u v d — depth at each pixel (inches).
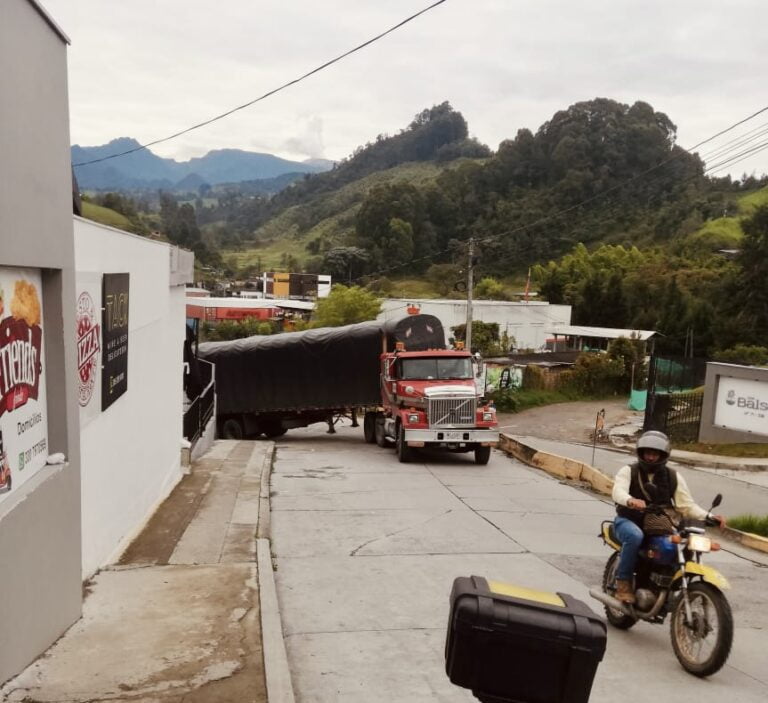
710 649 240.1
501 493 577.0
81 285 269.3
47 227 213.9
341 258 4926.2
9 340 193.2
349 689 212.5
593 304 3154.5
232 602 267.0
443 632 261.1
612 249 3759.8
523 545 398.0
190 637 231.8
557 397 1898.4
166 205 7495.1
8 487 192.1
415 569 343.9
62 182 228.7
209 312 2965.1
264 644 226.2
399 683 217.3
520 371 1908.2
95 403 293.9
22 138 192.5
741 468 753.6
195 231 6466.5
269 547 359.9
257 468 624.4
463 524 448.8
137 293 385.1
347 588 312.7
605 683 223.0
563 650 118.3
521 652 119.6
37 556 206.4
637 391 1738.4
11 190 185.2
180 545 355.3
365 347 914.7
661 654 250.7
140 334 395.2
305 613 279.6
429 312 2468.0
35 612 205.8
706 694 217.6
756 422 875.4
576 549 394.3
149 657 214.7
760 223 2731.3
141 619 247.0
